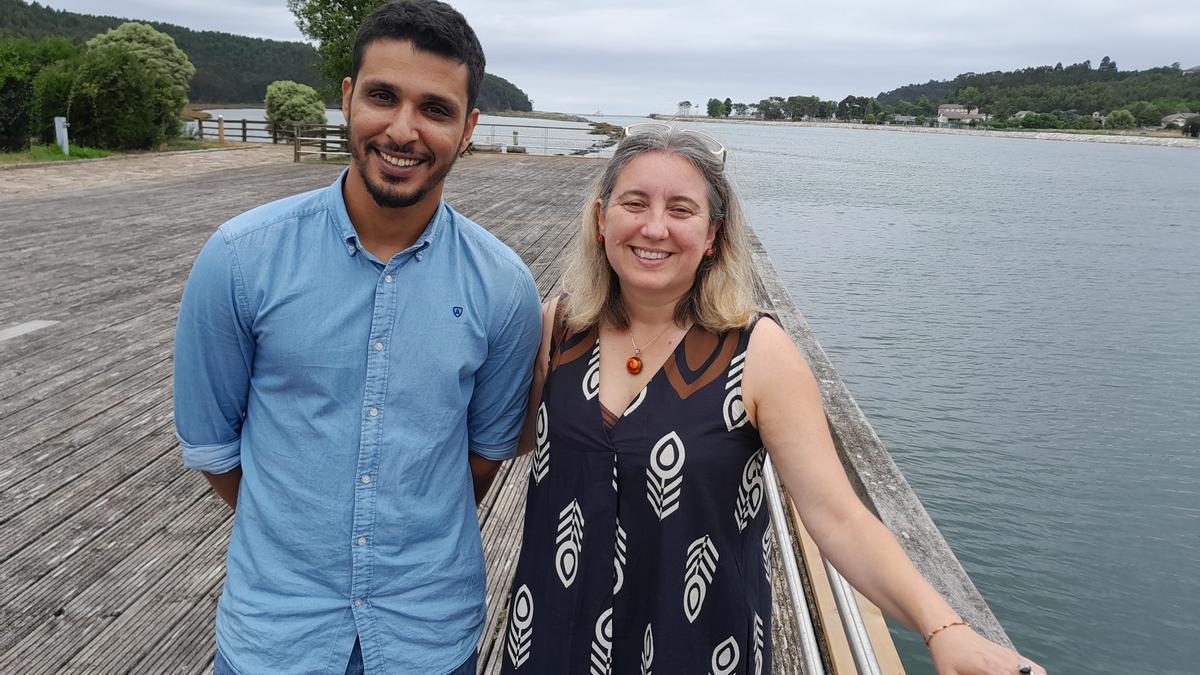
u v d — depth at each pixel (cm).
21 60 1664
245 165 1535
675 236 129
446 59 115
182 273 635
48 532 278
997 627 256
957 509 644
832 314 1270
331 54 1728
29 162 1317
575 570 135
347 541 122
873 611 252
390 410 122
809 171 4412
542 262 742
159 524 286
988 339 1163
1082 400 916
